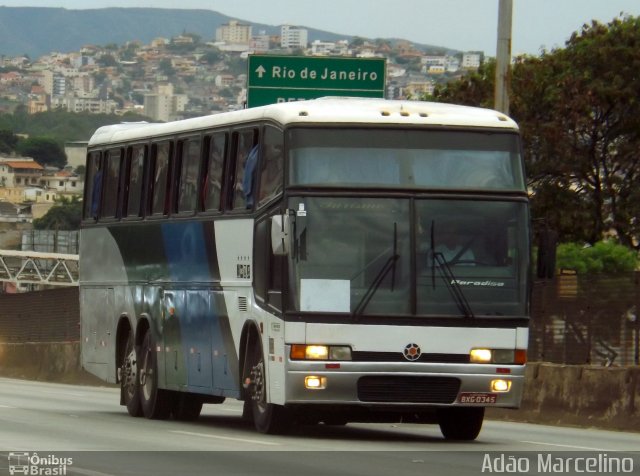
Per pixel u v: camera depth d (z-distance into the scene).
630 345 44.81
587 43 90.31
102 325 49.19
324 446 33.75
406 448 33.84
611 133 89.44
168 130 43.94
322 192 34.66
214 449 32.50
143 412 45.22
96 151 50.19
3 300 95.25
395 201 34.88
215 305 39.81
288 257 34.38
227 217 38.97
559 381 47.00
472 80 94.06
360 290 34.38
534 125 88.44
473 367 34.53
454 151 35.41
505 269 34.97
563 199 88.06
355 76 72.69
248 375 37.62
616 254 69.00
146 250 45.22
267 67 72.62
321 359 34.16
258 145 37.22
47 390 68.25
